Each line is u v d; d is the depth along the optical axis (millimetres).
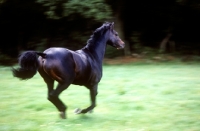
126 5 21078
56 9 17234
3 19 20859
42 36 20906
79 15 18141
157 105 8164
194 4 19000
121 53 20094
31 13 20547
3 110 7754
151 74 13375
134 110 7758
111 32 7562
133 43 21000
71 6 16531
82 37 19969
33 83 11633
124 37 21047
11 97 9234
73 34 20125
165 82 11289
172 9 21078
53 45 20953
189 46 21688
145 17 22047
